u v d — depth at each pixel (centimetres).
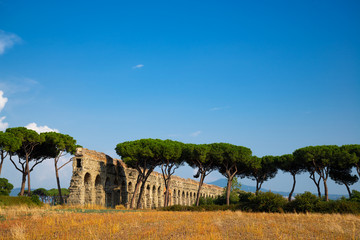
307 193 3672
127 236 1573
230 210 3769
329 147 4919
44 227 1814
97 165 4778
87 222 2020
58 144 4447
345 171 5031
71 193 4294
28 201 3581
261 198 3831
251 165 5334
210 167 5509
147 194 6225
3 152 3909
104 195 4906
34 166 4497
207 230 1744
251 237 1555
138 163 5016
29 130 4212
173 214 2953
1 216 2320
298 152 5138
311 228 1966
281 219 2602
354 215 3231
